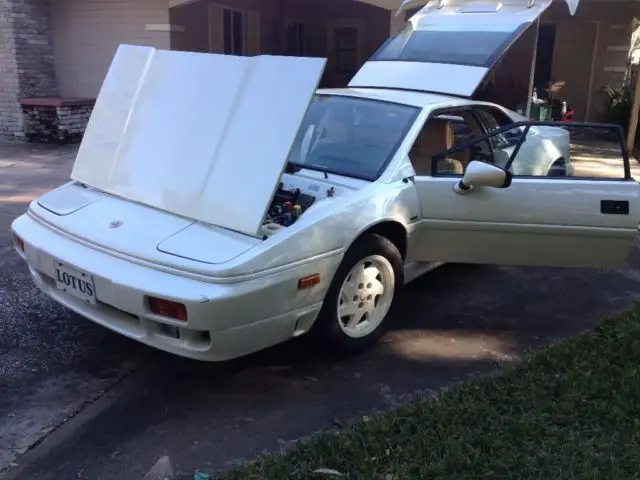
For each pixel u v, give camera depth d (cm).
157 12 1147
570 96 1428
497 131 423
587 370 347
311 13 1667
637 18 1325
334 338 360
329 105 450
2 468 271
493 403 315
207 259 294
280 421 310
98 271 307
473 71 476
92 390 333
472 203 398
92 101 1195
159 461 278
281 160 305
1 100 1155
